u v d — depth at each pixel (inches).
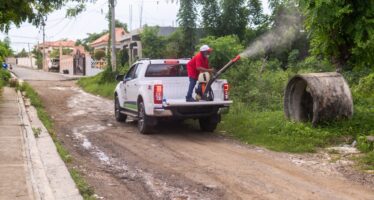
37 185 267.1
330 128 424.5
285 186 285.6
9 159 328.5
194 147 410.3
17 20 694.5
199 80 452.8
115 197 263.7
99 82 1142.3
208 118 482.6
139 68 513.7
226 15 903.1
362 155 360.8
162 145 422.0
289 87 460.8
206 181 296.8
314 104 422.6
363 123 428.8
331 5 409.4
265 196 265.9
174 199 261.7
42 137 428.1
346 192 274.1
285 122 448.5
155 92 451.5
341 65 469.7
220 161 353.1
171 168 332.5
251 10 917.2
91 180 297.6
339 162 345.7
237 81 627.5
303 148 384.5
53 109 719.7
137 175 314.7
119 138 461.1
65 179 283.6
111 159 366.6
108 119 609.9
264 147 406.9
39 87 1204.5
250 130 457.1
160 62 500.4
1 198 240.7
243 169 327.3
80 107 750.5
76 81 1451.8
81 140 452.1
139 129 491.2
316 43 474.9
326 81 425.7
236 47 662.5
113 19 1192.8
